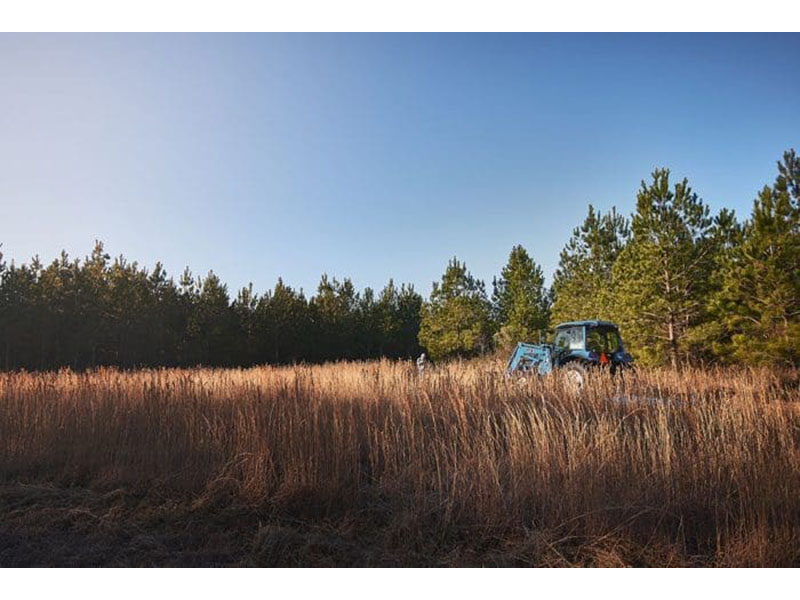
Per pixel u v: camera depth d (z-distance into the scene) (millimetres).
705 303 16781
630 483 4699
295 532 4477
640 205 17828
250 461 5559
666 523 4387
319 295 41062
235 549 4305
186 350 33031
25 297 29281
